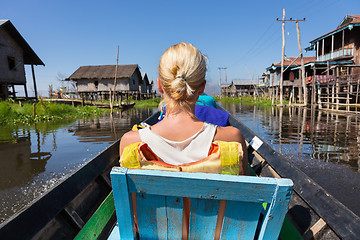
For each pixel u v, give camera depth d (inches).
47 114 585.6
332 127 368.2
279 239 63.2
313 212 66.1
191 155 39.1
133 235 39.4
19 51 799.7
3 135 338.0
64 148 254.2
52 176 170.2
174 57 37.5
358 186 145.0
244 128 137.1
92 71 1473.9
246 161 41.7
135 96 1656.0
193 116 41.0
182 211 37.3
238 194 33.1
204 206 36.4
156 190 34.8
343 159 199.6
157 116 200.4
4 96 779.4
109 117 626.8
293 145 250.4
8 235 40.8
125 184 34.6
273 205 33.0
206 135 38.9
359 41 801.6
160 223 38.9
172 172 33.7
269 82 1541.6
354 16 861.8
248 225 37.2
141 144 37.6
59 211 57.2
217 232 38.6
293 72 1229.7
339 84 661.3
